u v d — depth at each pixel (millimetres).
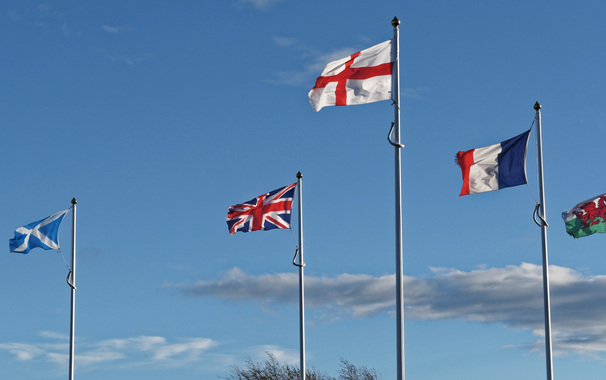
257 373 39531
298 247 30766
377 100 22312
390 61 22469
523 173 24766
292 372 39562
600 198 28188
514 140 25109
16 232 33062
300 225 30906
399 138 21562
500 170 25016
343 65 22688
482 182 25062
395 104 21891
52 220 33469
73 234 33625
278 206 31203
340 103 22469
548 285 24406
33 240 33062
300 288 30297
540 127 25156
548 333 24047
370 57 22625
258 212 31234
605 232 27922
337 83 22578
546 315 24172
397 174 21297
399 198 21156
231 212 31469
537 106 25297
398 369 20078
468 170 25250
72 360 32750
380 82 22391
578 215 28328
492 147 25219
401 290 20547
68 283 33281
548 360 23844
